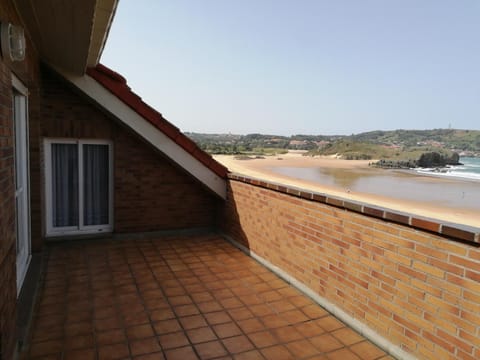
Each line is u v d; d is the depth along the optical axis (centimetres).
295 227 461
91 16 302
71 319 364
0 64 229
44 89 597
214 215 751
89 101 622
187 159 660
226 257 584
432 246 274
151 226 699
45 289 440
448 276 261
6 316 237
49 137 616
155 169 689
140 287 454
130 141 664
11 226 266
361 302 348
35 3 289
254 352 313
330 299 394
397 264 306
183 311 390
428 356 278
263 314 387
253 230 579
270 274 510
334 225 387
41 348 308
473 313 244
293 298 430
